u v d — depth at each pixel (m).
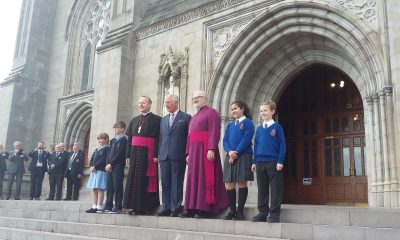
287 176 15.26
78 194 14.10
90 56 21.78
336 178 14.02
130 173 7.77
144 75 15.44
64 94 21.59
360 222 5.76
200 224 6.61
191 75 13.68
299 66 12.75
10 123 20.69
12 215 10.87
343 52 11.32
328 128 14.67
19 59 22.27
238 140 6.75
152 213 7.92
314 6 11.13
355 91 14.25
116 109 15.16
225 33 13.20
